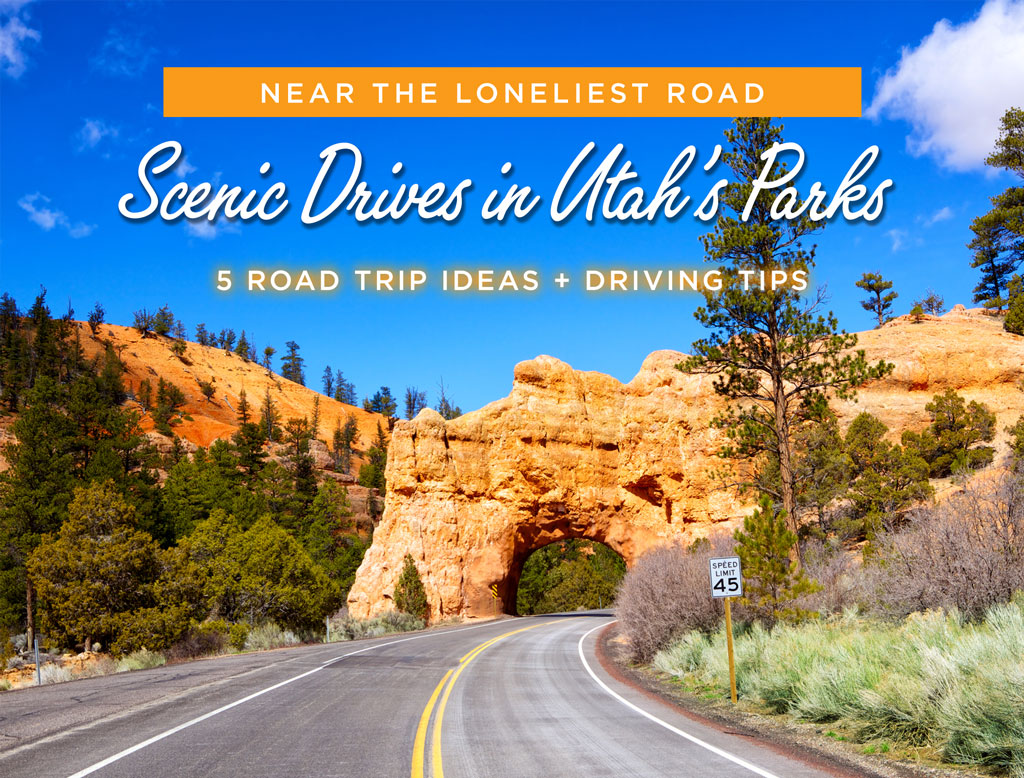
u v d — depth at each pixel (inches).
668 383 2204.7
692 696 590.6
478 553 2097.7
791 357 1078.4
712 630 803.4
